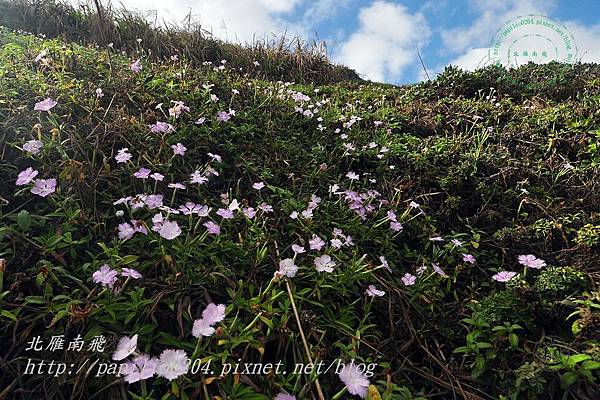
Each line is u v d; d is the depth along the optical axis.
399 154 3.72
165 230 2.03
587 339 1.88
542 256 2.68
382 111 4.86
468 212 3.24
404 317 2.19
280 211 2.74
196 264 2.10
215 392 1.64
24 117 2.58
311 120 4.13
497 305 2.12
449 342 2.15
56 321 1.70
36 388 1.62
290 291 2.00
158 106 3.01
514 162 3.66
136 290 1.87
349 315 2.13
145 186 2.46
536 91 6.32
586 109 4.72
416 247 2.86
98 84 3.24
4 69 3.08
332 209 2.84
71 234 2.11
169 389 1.63
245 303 1.93
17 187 2.26
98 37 6.25
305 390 1.65
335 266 2.25
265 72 7.49
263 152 3.29
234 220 2.52
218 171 2.97
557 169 3.72
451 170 3.45
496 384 1.89
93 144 2.62
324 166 3.22
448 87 6.25
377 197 3.19
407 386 1.87
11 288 1.77
